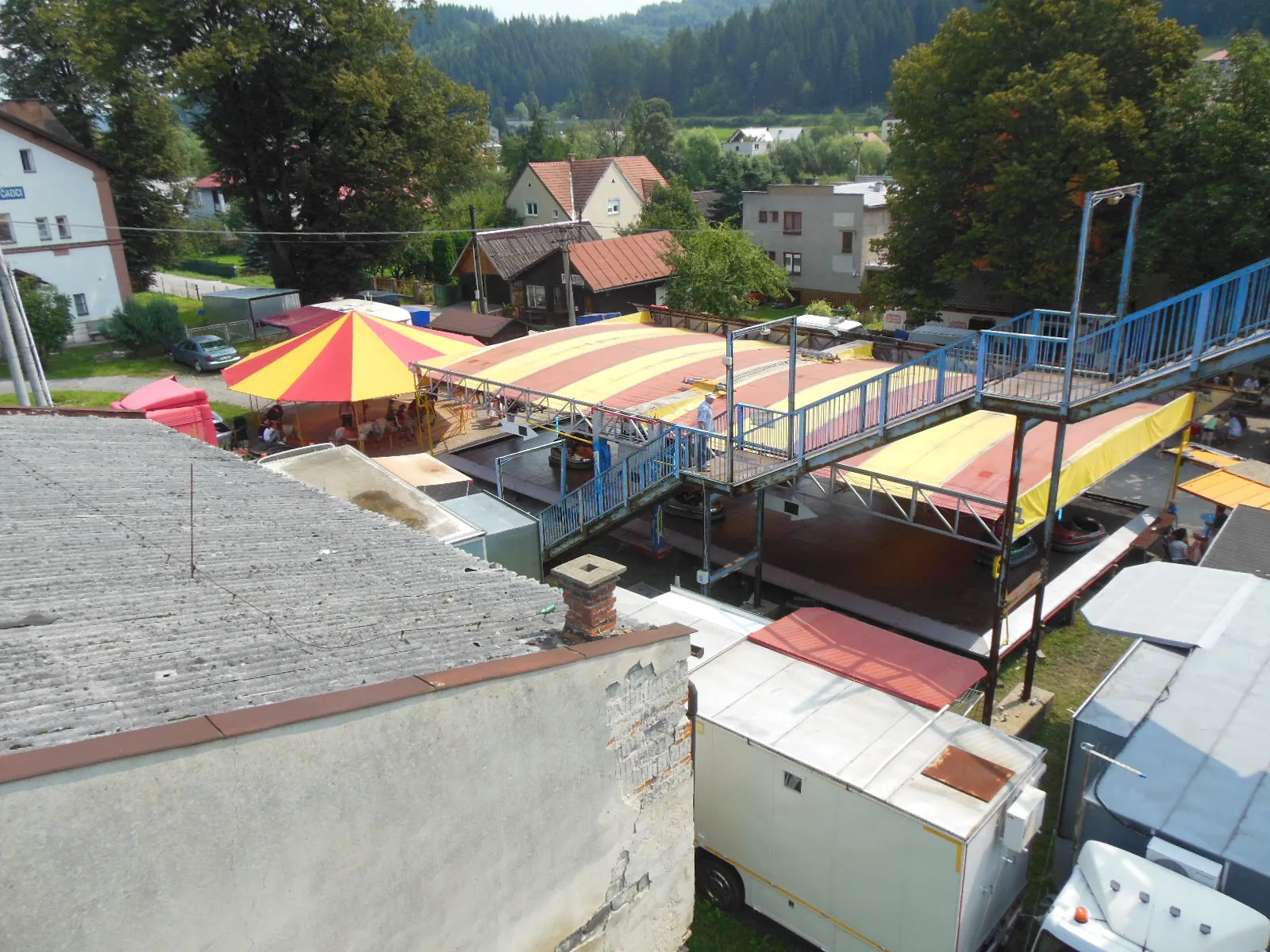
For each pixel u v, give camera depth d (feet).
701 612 45.11
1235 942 25.99
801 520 73.26
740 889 36.58
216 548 29.04
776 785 33.58
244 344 142.41
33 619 20.71
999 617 46.75
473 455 92.94
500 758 21.06
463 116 165.17
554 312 157.07
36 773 12.87
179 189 181.06
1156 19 89.10
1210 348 37.63
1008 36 88.69
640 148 317.22
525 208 227.40
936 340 117.60
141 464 40.73
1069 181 86.53
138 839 14.40
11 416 47.78
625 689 24.91
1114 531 66.59
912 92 96.43
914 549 66.69
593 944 25.88
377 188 155.12
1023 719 48.21
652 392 67.36
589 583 23.73
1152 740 33.73
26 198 133.59
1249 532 52.42
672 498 74.69
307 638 22.08
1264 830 29.37
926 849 29.32
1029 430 55.57
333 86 144.56
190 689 17.94
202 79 133.80
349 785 17.61
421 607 26.32
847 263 162.09
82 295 142.10
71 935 13.88
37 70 161.48
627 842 26.16
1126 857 28.94
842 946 33.17
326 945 18.03
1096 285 87.86
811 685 37.83
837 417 52.65
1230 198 79.87
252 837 16.10
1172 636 39.06
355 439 96.73
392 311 134.10
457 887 20.74
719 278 134.10
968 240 93.97
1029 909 36.42
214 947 15.98
